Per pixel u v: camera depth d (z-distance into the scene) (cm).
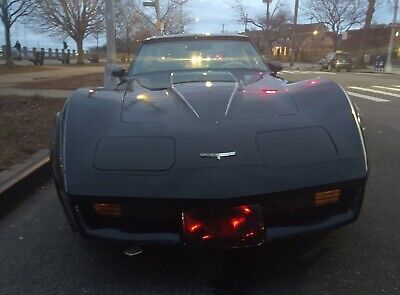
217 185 222
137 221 235
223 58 426
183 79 351
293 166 232
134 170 231
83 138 249
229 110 267
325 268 261
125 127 254
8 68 2473
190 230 227
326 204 239
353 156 243
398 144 574
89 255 288
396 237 297
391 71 3120
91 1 3791
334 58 3244
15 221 352
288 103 276
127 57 4141
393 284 242
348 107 269
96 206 233
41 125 648
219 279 254
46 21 3894
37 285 254
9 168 435
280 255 277
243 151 235
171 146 239
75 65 3534
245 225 227
